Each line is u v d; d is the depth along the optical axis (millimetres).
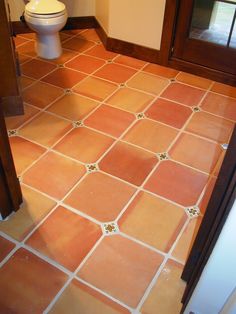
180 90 2604
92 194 1745
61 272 1412
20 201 1657
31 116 2256
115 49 3062
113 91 2551
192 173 1897
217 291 1029
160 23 2691
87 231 1571
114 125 2213
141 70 2840
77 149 2012
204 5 2516
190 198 1754
